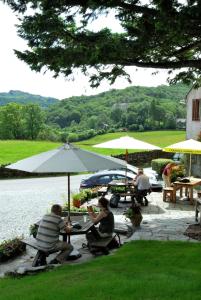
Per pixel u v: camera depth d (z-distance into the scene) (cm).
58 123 13162
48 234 1059
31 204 2264
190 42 1369
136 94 13875
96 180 2412
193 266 948
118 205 1980
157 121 11494
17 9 1206
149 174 2747
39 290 807
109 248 1213
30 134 11288
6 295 805
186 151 1925
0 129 11175
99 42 1233
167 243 1207
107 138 10619
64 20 1249
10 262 1144
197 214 1591
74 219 1338
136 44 1243
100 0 1159
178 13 1123
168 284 779
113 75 1413
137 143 2067
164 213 1769
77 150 1152
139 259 1023
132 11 1202
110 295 734
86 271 936
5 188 3034
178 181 2083
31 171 1050
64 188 2992
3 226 1705
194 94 3269
